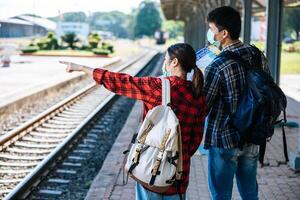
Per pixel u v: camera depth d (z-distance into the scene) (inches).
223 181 168.9
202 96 142.3
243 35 575.2
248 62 160.2
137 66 1451.8
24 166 329.4
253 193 175.8
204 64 177.6
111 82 135.4
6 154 354.3
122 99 719.1
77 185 302.8
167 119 130.3
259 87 156.2
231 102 157.5
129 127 451.5
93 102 653.9
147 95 133.5
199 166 301.7
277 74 521.0
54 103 645.9
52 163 325.7
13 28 2881.4
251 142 161.2
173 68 138.6
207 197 245.3
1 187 285.3
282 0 513.0
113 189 261.0
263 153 166.7
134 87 134.0
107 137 450.6
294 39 895.1
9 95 620.7
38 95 648.4
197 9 1374.3
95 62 1478.8
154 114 130.9
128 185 268.5
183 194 138.4
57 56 1808.6
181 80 136.4
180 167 131.8
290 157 297.7
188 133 136.7
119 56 2107.5
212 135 163.3
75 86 877.8
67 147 372.5
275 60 486.0
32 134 426.3
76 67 139.5
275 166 301.4
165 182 129.1
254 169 172.7
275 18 480.4
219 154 165.5
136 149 130.7
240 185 177.0
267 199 242.8
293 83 794.8
